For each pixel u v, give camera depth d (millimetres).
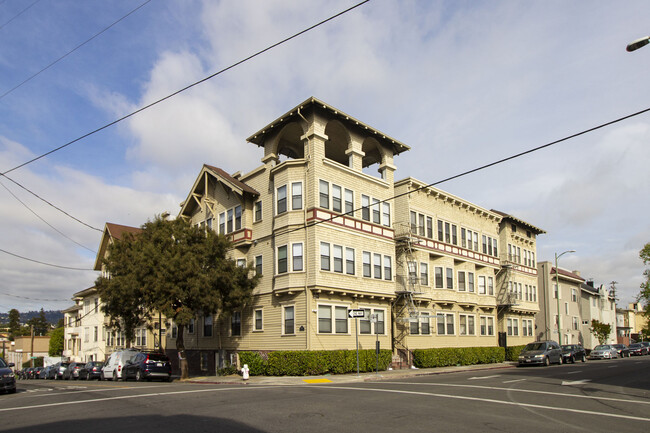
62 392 18797
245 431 9867
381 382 22109
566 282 62062
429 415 11742
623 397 15914
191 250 27844
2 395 19500
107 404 14094
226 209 34875
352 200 31203
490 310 44906
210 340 35312
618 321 89188
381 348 31516
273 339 29594
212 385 22031
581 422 11070
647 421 11328
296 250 28875
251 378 25984
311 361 26312
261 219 32062
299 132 32812
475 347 39500
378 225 32719
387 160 34531
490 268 45125
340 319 29391
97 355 53438
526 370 30359
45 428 10531
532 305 51594
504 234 48812
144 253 26891
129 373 27703
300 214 29125
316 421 10938
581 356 41969
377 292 31578
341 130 32781
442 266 38906
